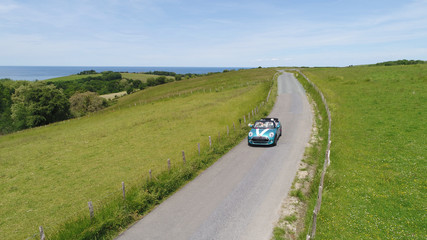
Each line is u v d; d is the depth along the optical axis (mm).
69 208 12703
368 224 8641
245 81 72625
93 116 51375
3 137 39875
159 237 8797
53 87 78875
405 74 47406
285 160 15297
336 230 8336
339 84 45250
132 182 14664
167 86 99312
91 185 15594
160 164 17625
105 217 9570
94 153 23016
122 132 30672
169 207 10859
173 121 32906
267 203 10594
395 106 25938
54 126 46062
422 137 16875
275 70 108875
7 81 111625
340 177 12164
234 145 19297
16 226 11391
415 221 8680
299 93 42406
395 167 13047
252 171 14062
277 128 19141
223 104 39719
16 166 21047
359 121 22125
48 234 9383
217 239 8469
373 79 46188
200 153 17188
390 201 10078
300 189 11617
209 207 10602
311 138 19281
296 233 8547
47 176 18094
